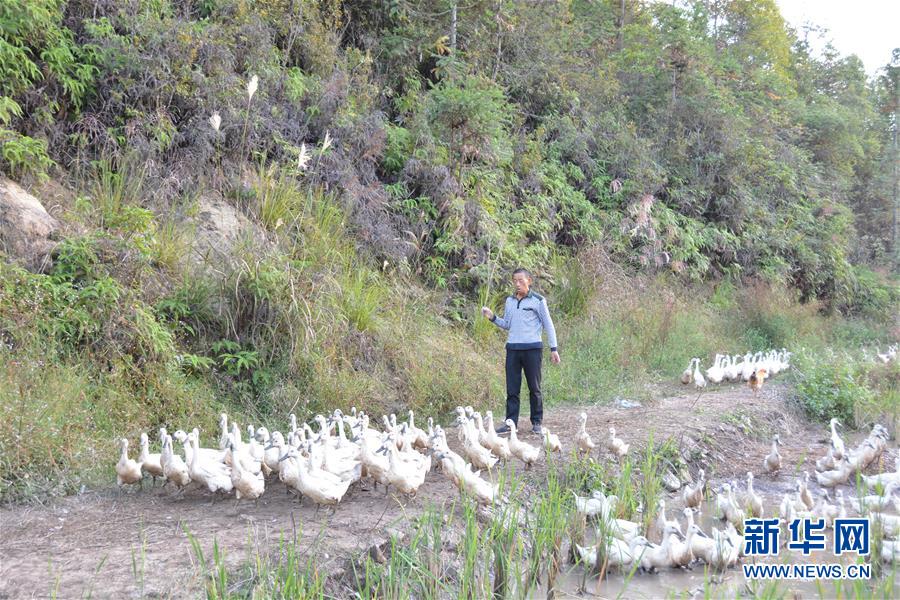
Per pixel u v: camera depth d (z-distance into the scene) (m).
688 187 19.52
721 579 5.41
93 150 9.44
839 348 17.25
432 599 4.44
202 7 11.51
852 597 5.05
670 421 9.19
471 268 12.30
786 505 6.53
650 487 6.41
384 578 4.57
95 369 7.08
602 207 17.19
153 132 9.59
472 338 11.47
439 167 12.51
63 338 7.15
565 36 18.55
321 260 9.89
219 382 8.05
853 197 26.02
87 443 6.23
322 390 8.45
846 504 7.11
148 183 9.33
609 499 6.14
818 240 21.95
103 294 7.28
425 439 7.30
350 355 9.23
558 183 15.69
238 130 10.56
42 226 7.92
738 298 18.05
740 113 21.61
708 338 14.99
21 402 6.03
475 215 12.78
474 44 15.91
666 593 5.16
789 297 19.52
